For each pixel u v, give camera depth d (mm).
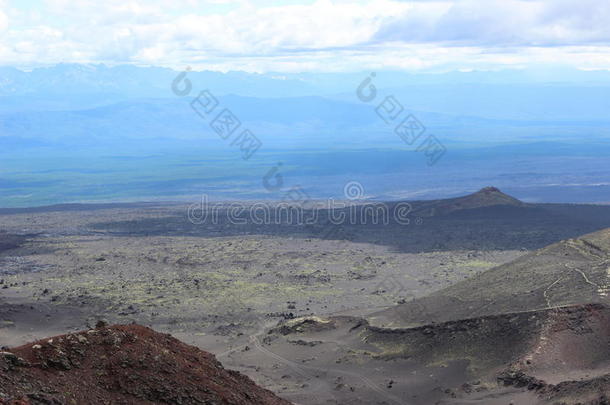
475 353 76688
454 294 98688
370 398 71812
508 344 75562
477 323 81375
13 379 41125
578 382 61719
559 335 73562
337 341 93875
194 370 48594
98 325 50094
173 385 45812
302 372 83750
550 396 61750
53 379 42688
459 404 66000
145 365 46562
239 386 50281
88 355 45812
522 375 67688
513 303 85125
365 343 89250
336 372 82000
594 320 74938
